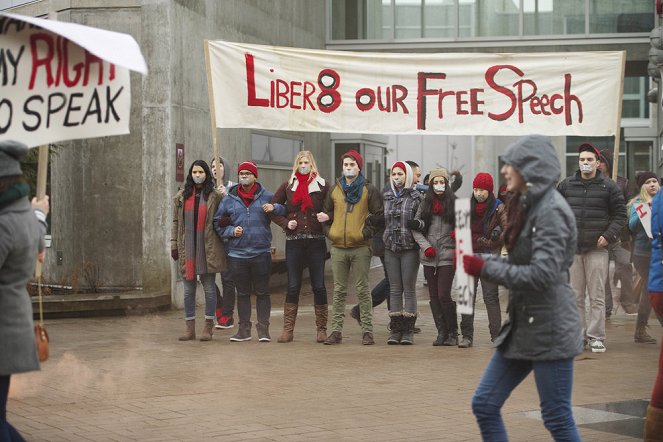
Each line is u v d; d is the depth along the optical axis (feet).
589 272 34.24
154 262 48.60
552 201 16.19
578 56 37.32
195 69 51.26
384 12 71.41
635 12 69.10
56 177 51.31
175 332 40.27
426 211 35.47
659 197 23.49
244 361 32.50
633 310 44.93
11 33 18.56
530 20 69.97
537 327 16.25
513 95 37.58
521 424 22.95
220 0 54.29
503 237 16.79
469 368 30.99
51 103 18.78
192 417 23.90
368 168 74.64
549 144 16.35
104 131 18.89
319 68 37.70
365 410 24.66
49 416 24.11
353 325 42.70
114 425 23.04
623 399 25.91
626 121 100.27
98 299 45.37
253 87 37.35
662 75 50.88
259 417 23.86
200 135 51.75
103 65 18.83
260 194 37.22
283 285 62.69
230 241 37.06
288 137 64.54
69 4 50.11
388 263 36.50
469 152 128.67
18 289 16.83
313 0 69.77
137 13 49.14
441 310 36.11
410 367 31.22
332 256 36.58
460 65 37.68
